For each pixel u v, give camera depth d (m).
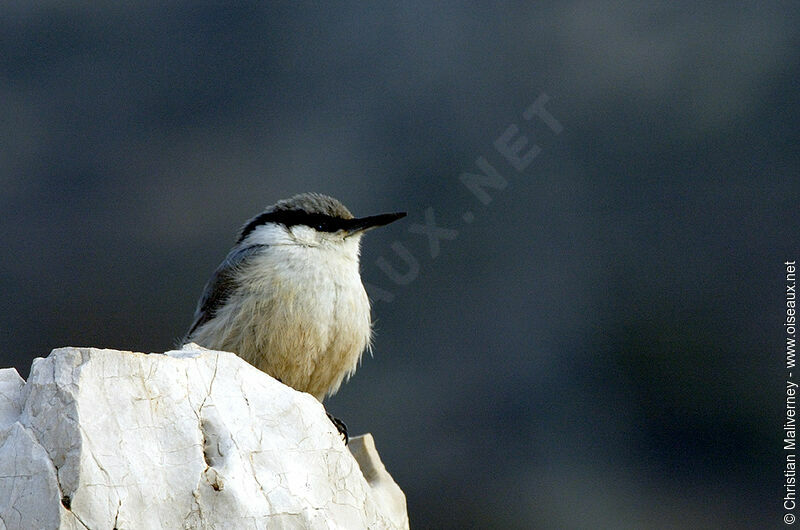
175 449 5.54
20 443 5.20
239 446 5.76
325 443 6.14
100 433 5.30
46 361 5.43
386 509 7.24
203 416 5.75
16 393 5.55
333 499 6.05
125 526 5.18
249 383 6.02
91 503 5.12
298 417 6.08
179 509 5.39
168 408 5.63
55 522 5.02
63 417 5.24
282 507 5.68
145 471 5.37
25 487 5.11
